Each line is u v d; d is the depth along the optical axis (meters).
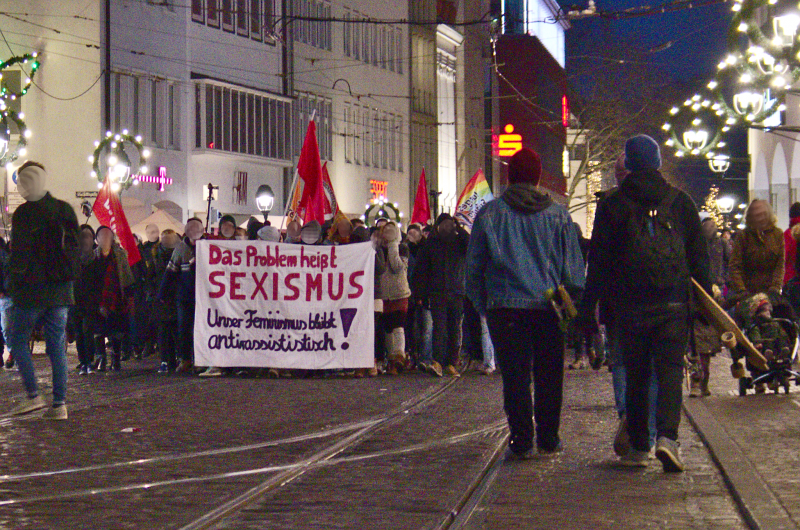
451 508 7.81
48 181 42.38
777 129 32.84
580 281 9.77
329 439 11.05
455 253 18.69
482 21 35.59
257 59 52.94
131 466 9.43
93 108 41.84
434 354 18.66
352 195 63.84
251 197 52.12
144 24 44.38
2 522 7.33
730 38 29.30
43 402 12.66
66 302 12.41
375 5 67.44
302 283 18.34
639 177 9.17
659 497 8.13
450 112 84.50
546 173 104.88
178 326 19.27
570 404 14.18
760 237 15.15
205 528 7.20
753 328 15.03
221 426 11.95
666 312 9.04
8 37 42.81
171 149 46.09
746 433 11.04
